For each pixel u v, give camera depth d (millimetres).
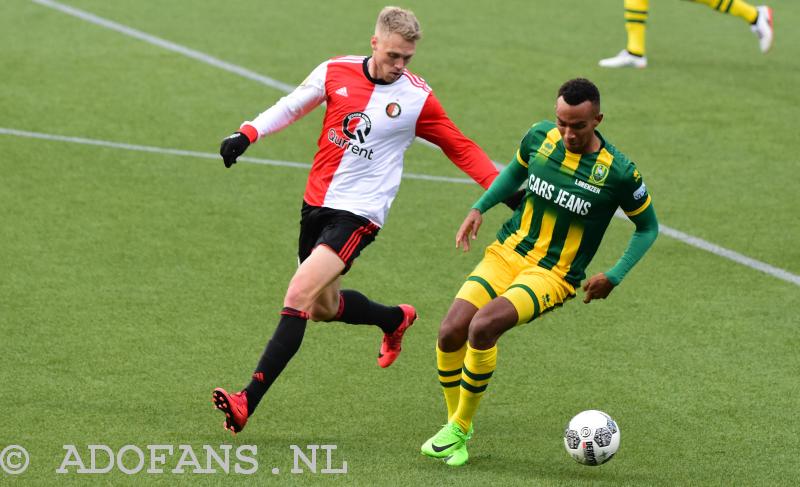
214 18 48750
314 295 18516
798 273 26953
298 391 20656
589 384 21234
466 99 39750
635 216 18094
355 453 18328
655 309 24781
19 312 23391
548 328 23641
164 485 17047
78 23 46812
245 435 18875
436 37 47094
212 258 26812
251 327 23312
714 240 28906
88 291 24656
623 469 18047
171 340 22500
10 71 40375
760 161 34812
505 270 18578
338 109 19000
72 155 33156
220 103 38438
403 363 21984
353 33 47188
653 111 39156
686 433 19406
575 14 51688
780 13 53188
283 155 34188
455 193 31672
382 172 19094
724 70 44094
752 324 24109
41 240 27328
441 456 18062
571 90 17047
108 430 18781
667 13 52938
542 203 18219
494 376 21469
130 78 40438
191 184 31516
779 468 18203
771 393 20969
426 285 25875
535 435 19266
